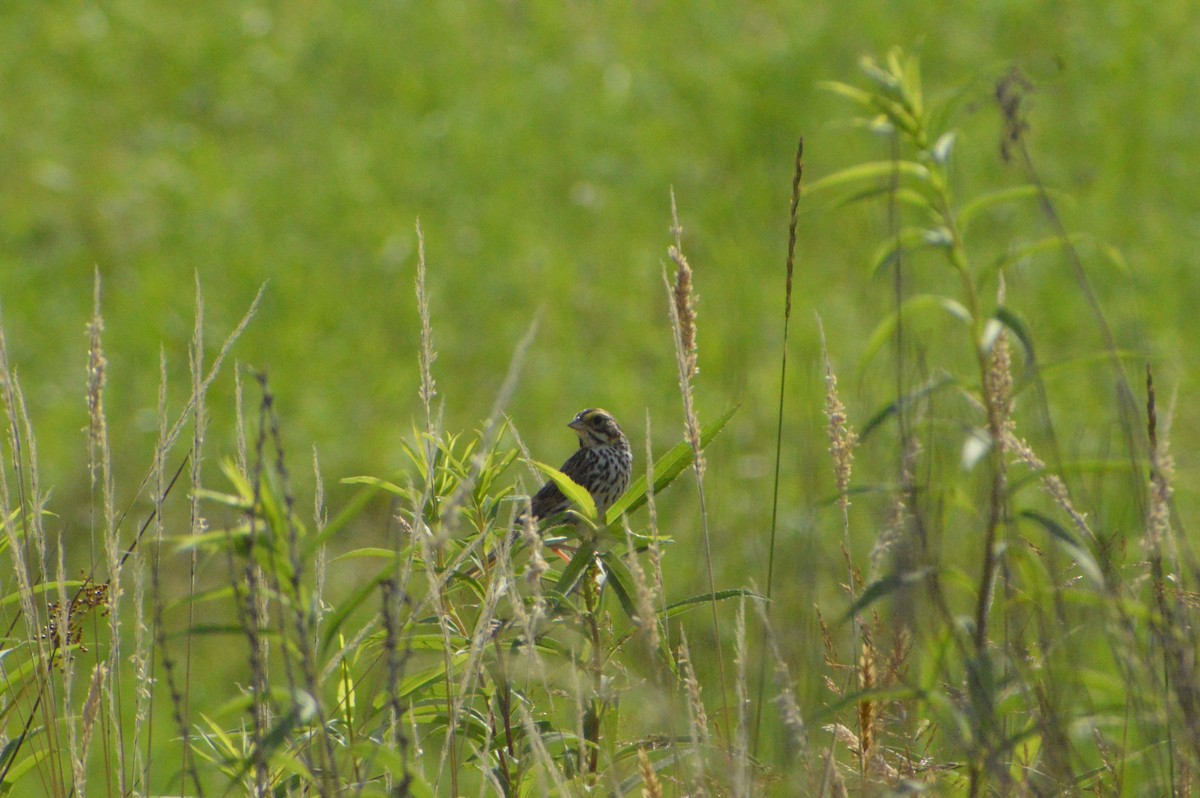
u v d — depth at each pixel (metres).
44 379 19.98
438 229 25.75
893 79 5.93
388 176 27.89
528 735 4.88
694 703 5.03
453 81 32.22
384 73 32.62
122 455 16.72
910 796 5.05
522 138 29.33
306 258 24.59
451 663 5.32
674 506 13.20
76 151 28.67
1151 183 25.75
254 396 19.55
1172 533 5.22
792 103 29.45
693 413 5.34
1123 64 30.12
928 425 5.35
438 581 4.98
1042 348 17.64
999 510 5.17
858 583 5.80
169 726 10.67
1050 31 31.58
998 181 25.72
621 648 5.76
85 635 10.26
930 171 5.75
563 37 34.31
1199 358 18.72
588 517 5.34
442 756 4.90
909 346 5.89
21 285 23.11
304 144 29.47
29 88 31.31
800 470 10.61
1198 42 31.02
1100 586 4.79
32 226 25.36
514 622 5.09
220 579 13.62
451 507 4.37
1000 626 6.00
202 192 27.03
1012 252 5.62
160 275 23.64
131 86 31.75
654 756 6.11
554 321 22.06
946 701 4.77
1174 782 4.98
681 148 28.31
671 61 32.28
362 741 4.88
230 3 36.06
